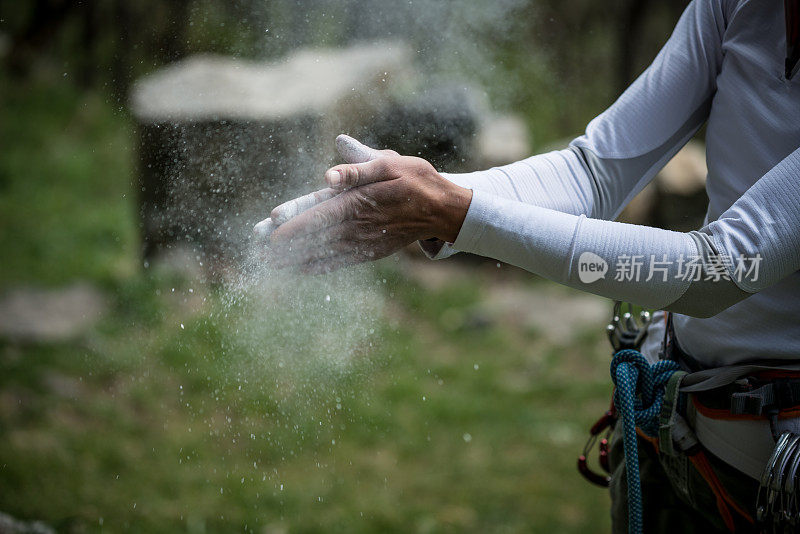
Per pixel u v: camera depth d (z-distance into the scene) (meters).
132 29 5.74
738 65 1.34
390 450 3.80
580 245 1.23
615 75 7.37
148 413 3.94
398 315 5.10
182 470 3.51
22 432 3.69
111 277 5.22
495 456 3.81
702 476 1.42
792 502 1.25
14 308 4.83
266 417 3.90
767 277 1.18
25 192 6.80
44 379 4.12
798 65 1.24
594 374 4.60
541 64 7.27
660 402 1.43
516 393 4.39
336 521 3.25
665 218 5.57
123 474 3.46
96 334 4.54
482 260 5.74
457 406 4.18
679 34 1.47
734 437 1.35
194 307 4.61
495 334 4.99
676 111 1.45
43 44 8.03
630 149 1.45
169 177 4.31
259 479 3.49
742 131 1.32
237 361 4.16
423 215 1.25
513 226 1.24
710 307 1.23
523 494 3.51
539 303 5.36
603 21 7.54
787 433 1.27
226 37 5.37
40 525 2.32
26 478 3.34
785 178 1.17
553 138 7.05
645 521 1.58
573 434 4.00
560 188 1.44
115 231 6.01
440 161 5.65
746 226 1.18
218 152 3.98
